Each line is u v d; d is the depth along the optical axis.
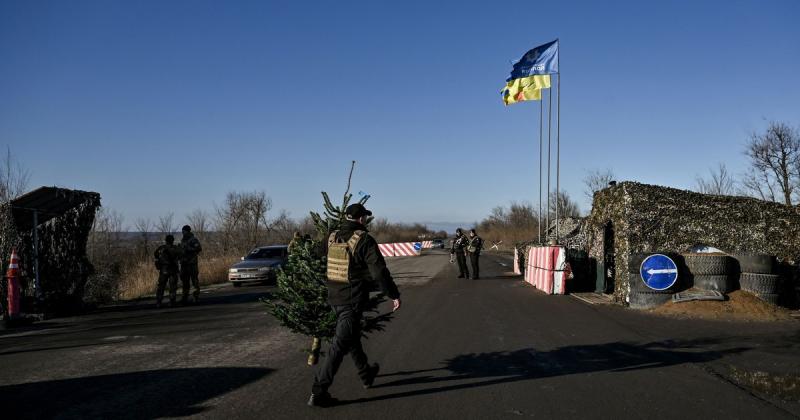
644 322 10.03
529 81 21.81
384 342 8.54
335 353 5.41
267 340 9.01
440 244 65.69
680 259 11.29
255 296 16.38
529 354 7.63
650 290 11.27
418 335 9.11
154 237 26.70
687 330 9.20
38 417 5.20
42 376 6.77
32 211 12.66
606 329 9.44
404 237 81.25
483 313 11.53
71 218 13.42
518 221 73.81
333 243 5.66
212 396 5.81
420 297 14.71
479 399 5.62
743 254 11.10
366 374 5.95
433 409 5.31
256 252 22.19
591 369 6.77
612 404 5.41
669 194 12.28
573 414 5.13
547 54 21.33
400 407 5.39
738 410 5.21
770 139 25.95
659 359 7.23
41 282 12.91
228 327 10.44
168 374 6.78
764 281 10.85
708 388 5.91
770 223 12.12
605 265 14.62
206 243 32.34
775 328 9.27
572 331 9.31
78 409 5.42
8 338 9.92
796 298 11.80
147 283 19.02
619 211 12.65
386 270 5.47
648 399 5.56
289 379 6.49
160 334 9.80
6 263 12.08
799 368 6.71
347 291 5.53
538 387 6.03
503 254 47.34
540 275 16.12
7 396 5.91
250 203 34.88
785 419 4.96
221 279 23.58
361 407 5.40
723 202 12.23
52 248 13.15
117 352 8.20
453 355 7.62
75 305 13.34
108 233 20.86
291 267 6.38
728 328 9.30
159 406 5.49
